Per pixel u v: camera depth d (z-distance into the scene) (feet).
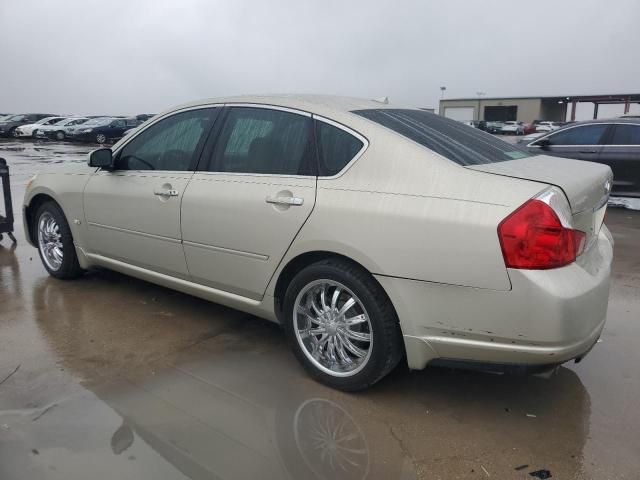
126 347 12.42
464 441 9.18
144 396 10.36
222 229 11.75
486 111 230.27
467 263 8.82
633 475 8.36
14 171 55.21
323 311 10.64
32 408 9.89
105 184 14.52
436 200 9.18
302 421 9.64
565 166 10.92
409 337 9.56
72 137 112.47
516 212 8.57
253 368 11.54
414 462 8.61
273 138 11.51
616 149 31.19
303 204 10.46
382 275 9.55
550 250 8.52
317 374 10.82
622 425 9.66
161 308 14.75
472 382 11.09
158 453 8.68
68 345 12.48
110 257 15.05
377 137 10.15
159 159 13.56
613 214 30.35
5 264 18.86
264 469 8.36
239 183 11.59
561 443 9.13
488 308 8.80
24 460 8.46
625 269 19.20
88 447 8.79
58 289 16.14
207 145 12.57
